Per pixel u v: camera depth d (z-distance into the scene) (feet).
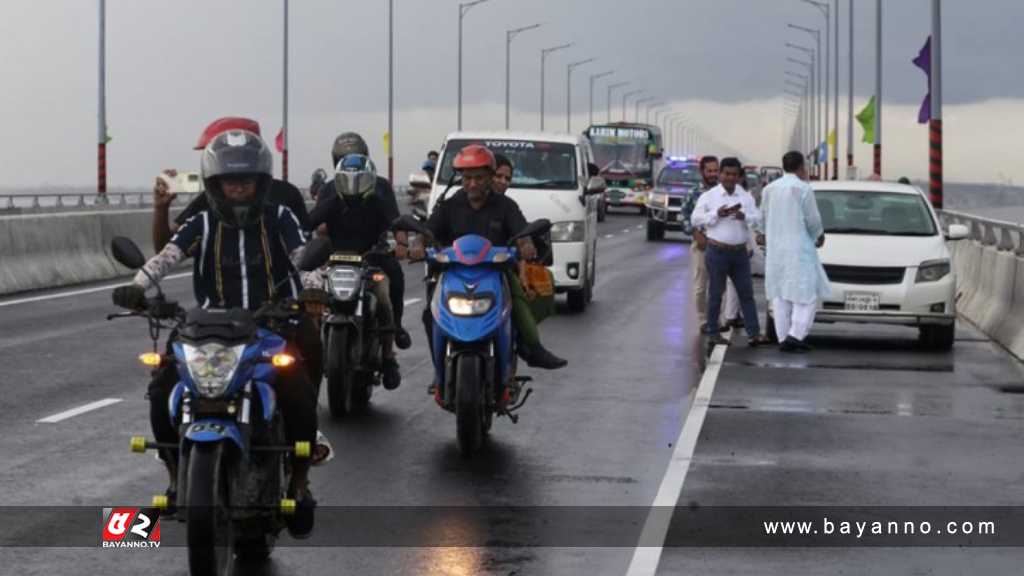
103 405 57.62
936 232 84.23
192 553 29.40
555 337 86.02
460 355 48.11
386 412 57.77
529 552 36.32
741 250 81.25
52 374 66.13
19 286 111.14
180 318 32.17
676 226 219.61
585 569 34.76
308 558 35.55
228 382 30.07
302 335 34.76
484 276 48.19
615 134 380.99
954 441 52.26
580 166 104.99
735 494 43.11
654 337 86.43
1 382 63.67
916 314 80.38
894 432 53.98
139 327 85.56
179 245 32.55
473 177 50.21
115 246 31.94
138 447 31.30
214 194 31.99
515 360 50.75
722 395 62.69
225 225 32.65
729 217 80.94
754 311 81.76
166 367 32.37
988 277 96.32
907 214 85.66
